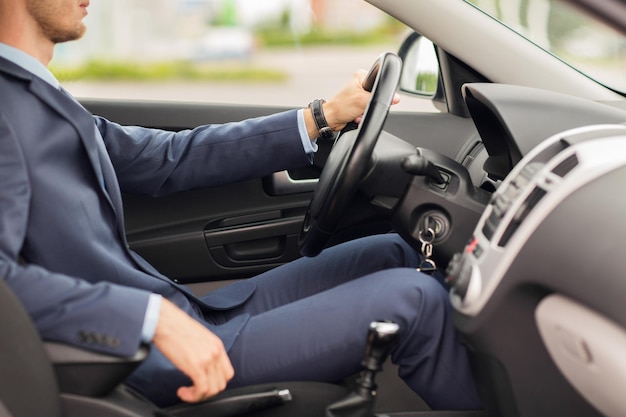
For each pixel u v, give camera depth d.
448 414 1.29
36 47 1.31
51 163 1.25
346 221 1.45
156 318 1.10
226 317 1.57
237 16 11.81
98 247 1.28
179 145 1.67
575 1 1.32
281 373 1.33
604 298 1.04
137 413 1.12
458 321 1.18
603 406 1.12
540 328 1.13
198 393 1.12
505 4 1.78
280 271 1.65
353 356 1.31
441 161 1.41
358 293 1.32
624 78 1.70
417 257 1.64
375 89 1.37
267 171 1.69
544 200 1.07
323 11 10.95
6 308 0.99
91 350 1.08
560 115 1.28
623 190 1.06
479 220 1.34
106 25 4.27
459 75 2.00
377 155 1.38
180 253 2.06
